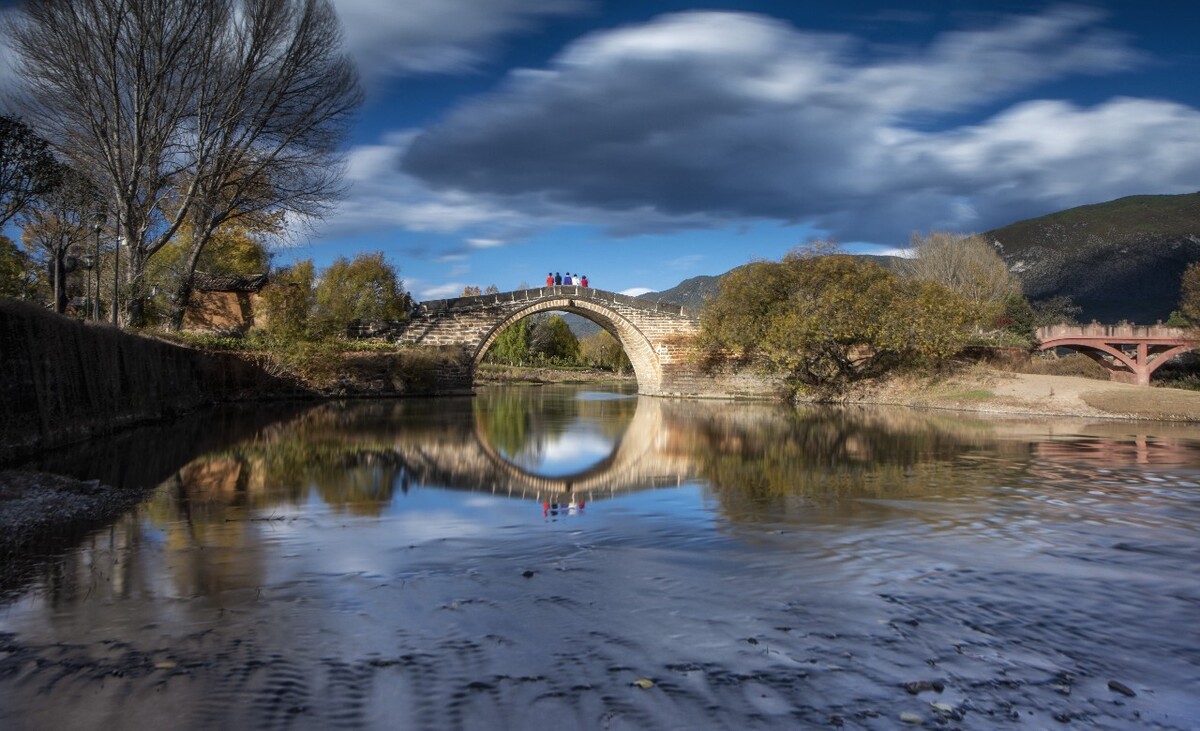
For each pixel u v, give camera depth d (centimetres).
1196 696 579
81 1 3300
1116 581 860
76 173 3100
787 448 2183
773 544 1026
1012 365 4791
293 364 4319
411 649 646
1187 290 5484
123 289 3519
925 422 3117
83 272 4022
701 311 5034
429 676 594
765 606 765
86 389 2158
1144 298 15812
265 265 6619
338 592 801
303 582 834
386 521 1173
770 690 575
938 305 4128
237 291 5106
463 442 2331
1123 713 550
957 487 1490
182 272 4588
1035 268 18125
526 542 1034
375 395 4678
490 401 4628
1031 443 2288
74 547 981
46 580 836
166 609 743
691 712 541
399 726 518
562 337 11319
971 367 4388
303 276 6788
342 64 4038
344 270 7188
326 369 4447
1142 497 1382
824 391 4581
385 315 7294
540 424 3036
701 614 740
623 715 535
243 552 964
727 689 577
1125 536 1079
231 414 3266
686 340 5303
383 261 7544
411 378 4816
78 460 1762
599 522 1172
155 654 632
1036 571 898
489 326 5144
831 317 4188
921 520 1184
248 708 540
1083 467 1764
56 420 1928
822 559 948
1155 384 5034
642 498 1389
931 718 537
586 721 527
